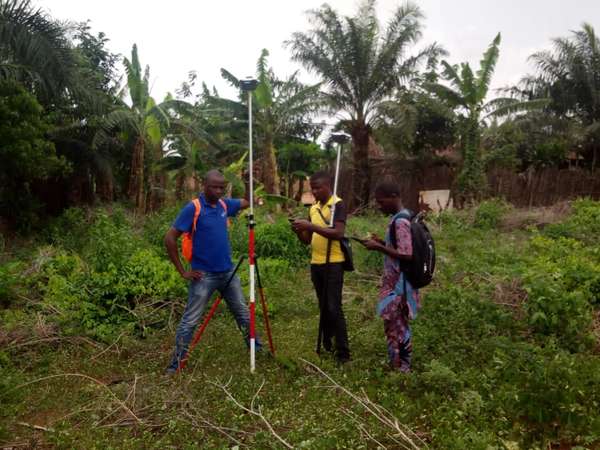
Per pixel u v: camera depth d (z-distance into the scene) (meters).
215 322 6.09
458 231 12.70
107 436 3.60
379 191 4.60
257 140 22.41
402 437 3.39
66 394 4.28
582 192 19.67
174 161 17.83
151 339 5.50
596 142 21.28
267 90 19.03
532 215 14.12
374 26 19.47
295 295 7.36
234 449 3.29
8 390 4.18
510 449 3.27
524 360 4.21
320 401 3.98
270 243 9.48
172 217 12.04
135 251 7.59
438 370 4.06
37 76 12.06
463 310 5.56
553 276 6.43
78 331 5.58
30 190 14.89
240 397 4.08
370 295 7.03
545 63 21.97
